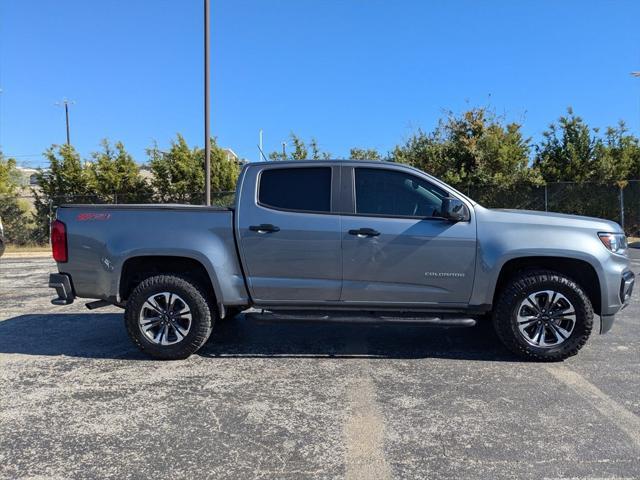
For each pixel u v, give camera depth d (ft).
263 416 13.05
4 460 10.97
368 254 16.81
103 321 23.71
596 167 64.39
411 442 11.60
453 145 69.31
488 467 10.50
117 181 72.49
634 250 52.34
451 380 15.46
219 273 17.13
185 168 72.95
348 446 11.44
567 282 16.52
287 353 18.30
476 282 16.76
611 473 10.24
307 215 17.07
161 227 17.34
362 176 17.30
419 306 17.08
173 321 17.46
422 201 17.07
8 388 15.14
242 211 17.25
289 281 17.13
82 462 10.86
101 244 17.40
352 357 17.80
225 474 10.35
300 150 79.51
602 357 17.57
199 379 15.74
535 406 13.50
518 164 65.36
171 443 11.67
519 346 16.87
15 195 72.28
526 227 16.72
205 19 55.88
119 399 14.24
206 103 56.80
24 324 23.12
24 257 59.62
